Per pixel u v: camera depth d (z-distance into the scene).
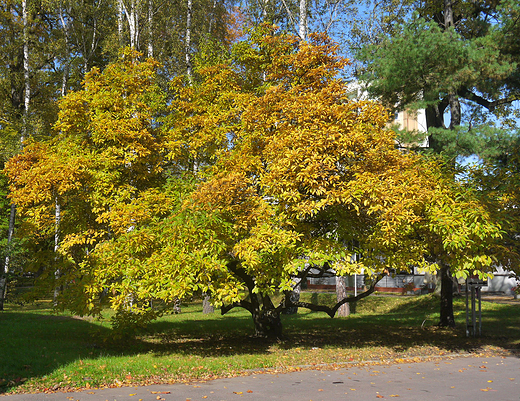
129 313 12.53
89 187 12.17
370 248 11.24
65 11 26.89
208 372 9.49
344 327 17.91
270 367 10.14
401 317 21.06
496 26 18.86
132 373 9.07
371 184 9.96
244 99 12.97
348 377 9.18
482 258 10.94
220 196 10.48
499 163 16.94
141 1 24.34
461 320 18.77
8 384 8.00
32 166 11.96
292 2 23.45
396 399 7.41
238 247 10.12
